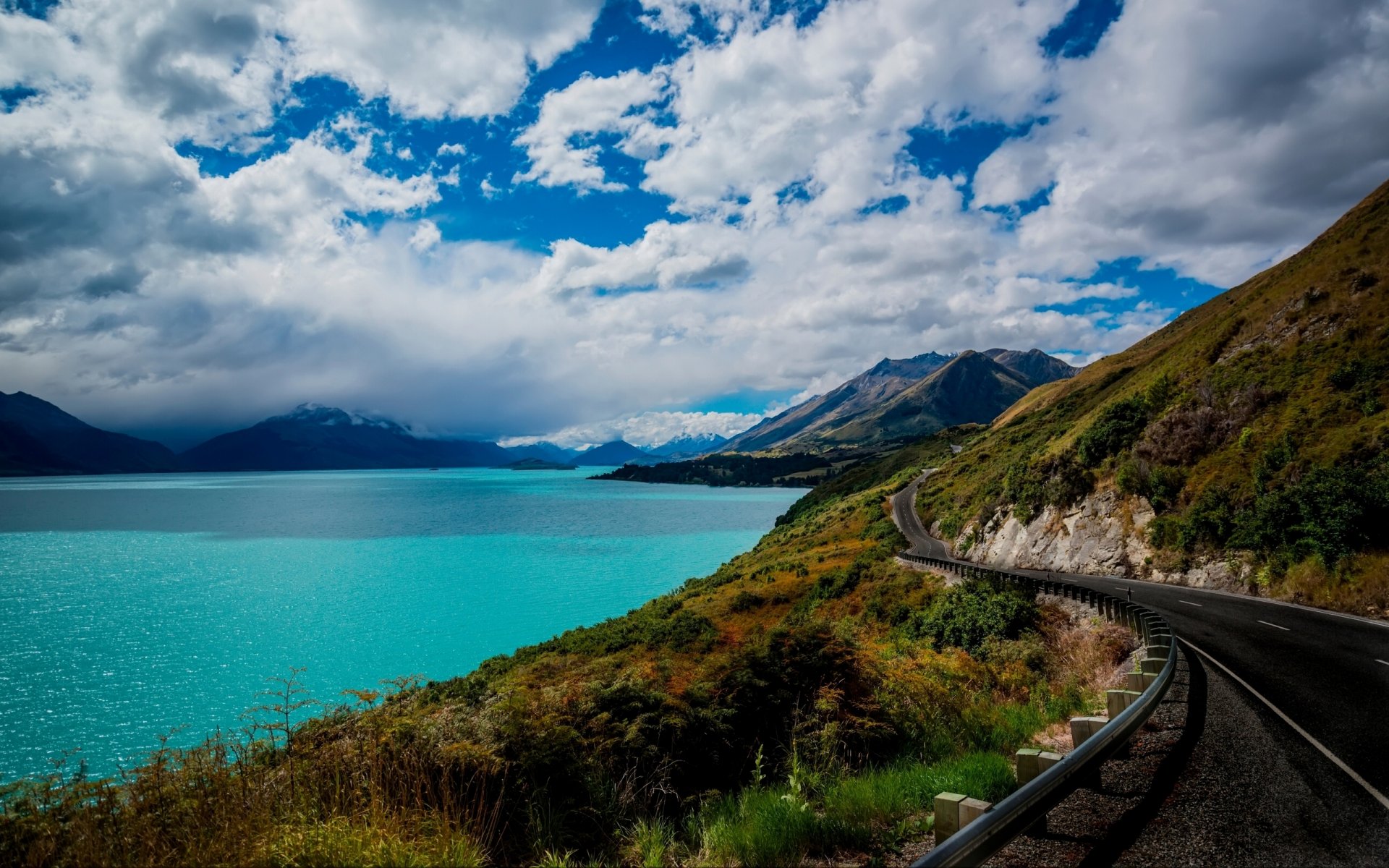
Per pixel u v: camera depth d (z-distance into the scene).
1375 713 10.30
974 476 85.88
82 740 42.25
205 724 44.34
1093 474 49.16
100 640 66.81
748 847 5.77
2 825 4.64
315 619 75.69
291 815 5.20
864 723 9.85
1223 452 37.12
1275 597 26.75
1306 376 36.03
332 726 7.18
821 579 47.44
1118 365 113.69
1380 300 36.28
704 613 45.53
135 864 4.53
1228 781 7.18
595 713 9.42
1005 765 7.27
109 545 140.00
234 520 195.50
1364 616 21.53
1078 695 12.23
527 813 7.01
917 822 6.14
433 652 62.59
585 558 118.62
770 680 11.00
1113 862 5.19
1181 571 34.09
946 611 27.25
